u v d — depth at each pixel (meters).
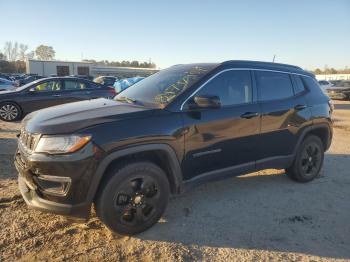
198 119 3.86
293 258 3.33
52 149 3.12
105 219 3.38
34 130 3.27
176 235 3.64
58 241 3.45
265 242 3.59
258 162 4.59
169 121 3.64
